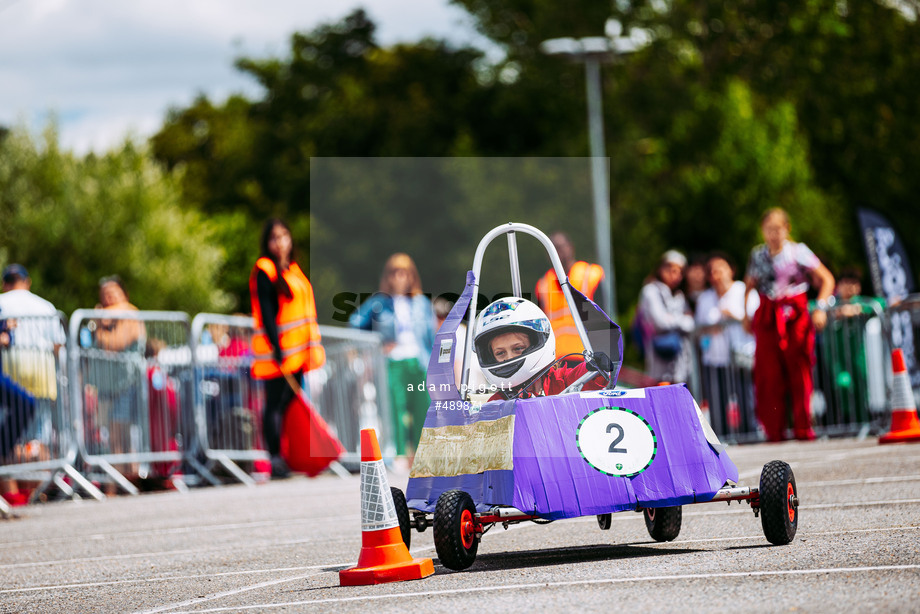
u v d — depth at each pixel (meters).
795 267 32.00
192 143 136.12
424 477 15.47
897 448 27.97
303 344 30.30
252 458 34.75
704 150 94.06
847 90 106.38
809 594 11.39
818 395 36.19
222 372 34.59
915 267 107.25
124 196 87.00
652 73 102.12
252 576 16.02
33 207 85.38
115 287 34.62
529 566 14.78
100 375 32.06
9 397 30.09
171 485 33.66
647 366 37.19
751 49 106.31
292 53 127.69
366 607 12.46
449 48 105.38
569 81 77.75
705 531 17.34
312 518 23.02
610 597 11.90
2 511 27.58
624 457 14.45
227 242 108.00
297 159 101.75
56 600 15.14
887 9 108.00
